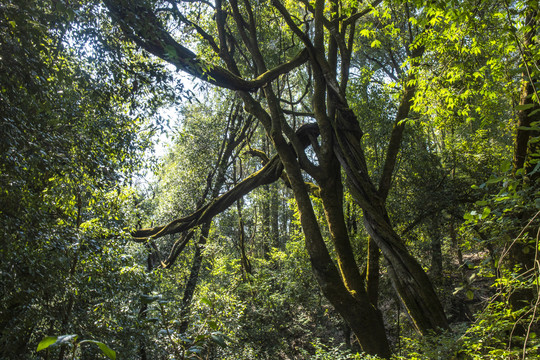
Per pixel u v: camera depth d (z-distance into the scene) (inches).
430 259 615.5
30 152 185.0
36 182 217.0
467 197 515.5
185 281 625.3
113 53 216.2
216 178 642.8
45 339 48.0
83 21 200.7
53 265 222.2
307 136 469.1
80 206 257.4
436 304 349.7
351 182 407.5
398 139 421.4
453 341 231.9
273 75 389.4
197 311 363.6
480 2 244.5
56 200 236.7
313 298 562.6
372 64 776.3
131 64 226.8
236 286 593.9
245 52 579.2
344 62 460.8
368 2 461.4
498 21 263.9
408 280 361.1
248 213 951.0
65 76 209.6
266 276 623.8
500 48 270.4
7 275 188.4
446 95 329.1
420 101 350.6
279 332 549.3
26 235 196.9
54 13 188.1
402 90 401.1
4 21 168.2
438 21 275.9
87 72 228.1
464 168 522.6
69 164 210.7
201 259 588.1
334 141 427.5
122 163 362.9
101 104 232.4
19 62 172.7
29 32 176.1
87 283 247.8
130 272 271.0
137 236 474.6
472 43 294.2
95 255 257.6
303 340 564.1
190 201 642.8
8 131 167.0
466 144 535.8
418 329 349.1
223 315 385.1
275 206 998.4
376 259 415.2
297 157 459.2
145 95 262.7
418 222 523.8
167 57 276.5
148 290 279.4
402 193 548.4
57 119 229.5
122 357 246.5
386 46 536.1
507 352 152.9
